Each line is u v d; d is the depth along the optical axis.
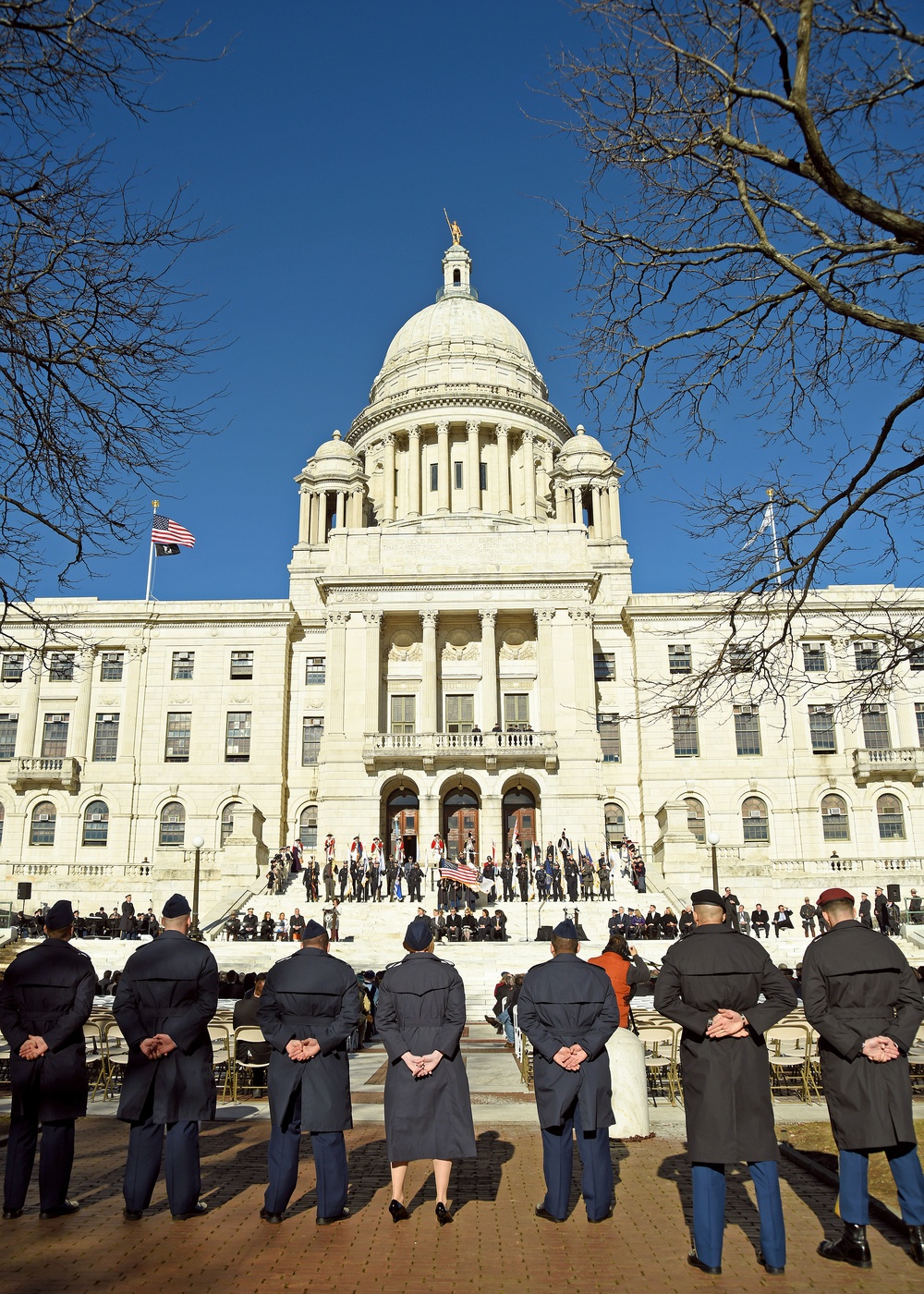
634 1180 10.80
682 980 8.52
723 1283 7.80
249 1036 16.33
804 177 11.02
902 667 61.59
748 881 50.59
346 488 78.81
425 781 58.41
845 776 60.56
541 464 87.12
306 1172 11.38
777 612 17.72
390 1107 9.38
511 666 63.06
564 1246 8.68
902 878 50.53
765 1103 8.27
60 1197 9.55
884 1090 8.24
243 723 63.75
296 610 65.75
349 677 60.59
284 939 43.59
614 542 77.00
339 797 58.44
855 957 8.56
